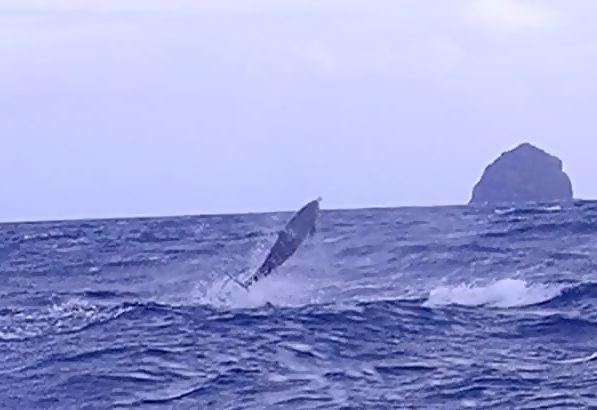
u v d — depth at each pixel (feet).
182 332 179.63
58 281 306.55
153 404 128.47
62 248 465.06
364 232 453.99
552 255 320.29
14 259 408.05
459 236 409.49
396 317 188.65
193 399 130.62
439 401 126.72
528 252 332.19
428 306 201.57
